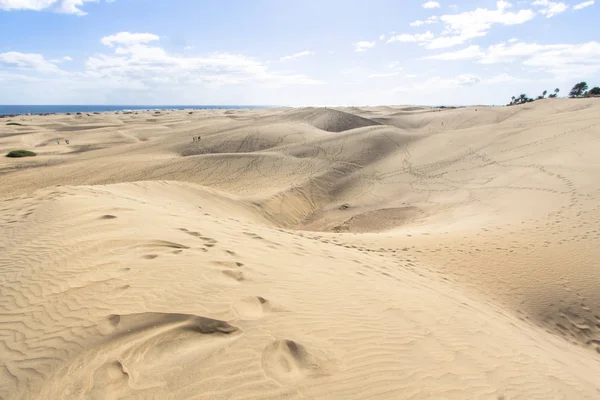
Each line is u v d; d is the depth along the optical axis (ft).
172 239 18.83
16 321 10.80
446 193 62.13
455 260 27.96
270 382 8.77
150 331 10.40
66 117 281.33
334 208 65.51
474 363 12.08
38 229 19.54
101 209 23.62
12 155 106.93
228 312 11.79
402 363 10.79
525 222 37.52
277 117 200.23
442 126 189.78
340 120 184.44
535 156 69.56
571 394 12.05
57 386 8.22
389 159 89.20
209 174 84.43
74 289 12.63
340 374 9.59
